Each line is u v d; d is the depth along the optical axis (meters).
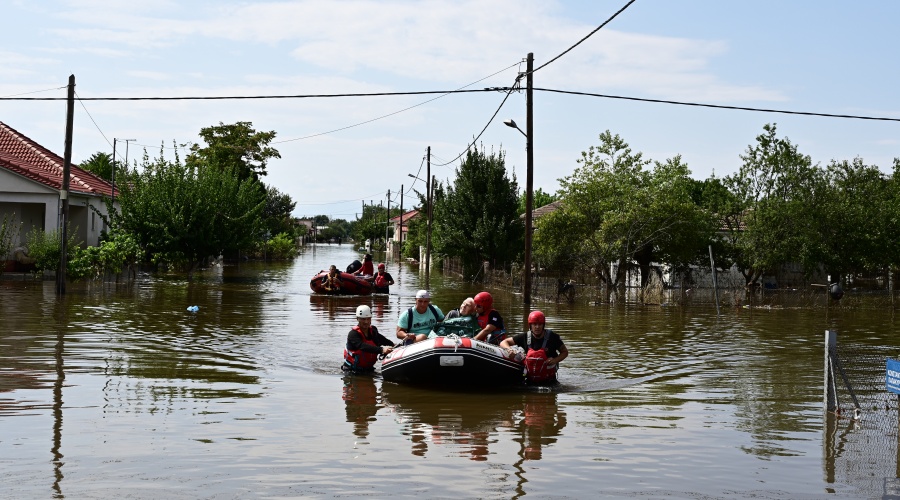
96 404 10.71
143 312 22.23
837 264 36.56
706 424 10.28
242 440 9.07
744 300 31.19
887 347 18.23
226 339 17.47
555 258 34.06
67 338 16.62
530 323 13.05
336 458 8.41
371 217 155.62
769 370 14.62
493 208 43.97
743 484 7.79
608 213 34.91
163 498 7.06
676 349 17.38
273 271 49.72
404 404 11.29
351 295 32.12
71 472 7.75
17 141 41.22
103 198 39.72
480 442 9.21
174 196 39.22
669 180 39.00
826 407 11.07
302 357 15.30
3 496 7.03
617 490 7.53
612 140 38.53
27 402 10.73
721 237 37.75
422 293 14.34
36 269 32.41
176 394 11.52
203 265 50.75
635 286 32.16
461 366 12.31
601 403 11.58
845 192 37.31
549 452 8.82
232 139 65.50
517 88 27.52
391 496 7.23
